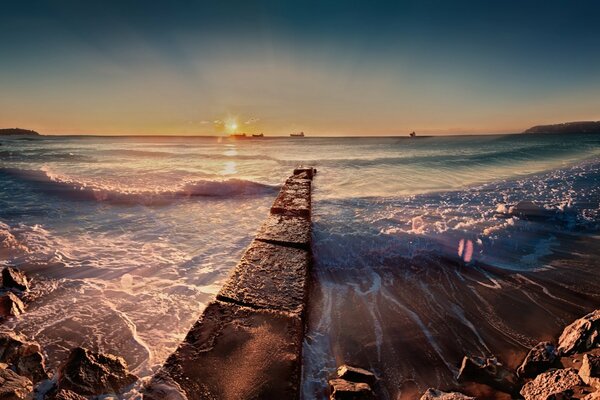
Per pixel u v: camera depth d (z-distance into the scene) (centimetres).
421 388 275
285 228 576
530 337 339
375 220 718
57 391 254
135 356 302
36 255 532
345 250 565
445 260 522
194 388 221
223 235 664
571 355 285
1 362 264
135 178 1303
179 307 387
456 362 304
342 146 4522
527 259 522
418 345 327
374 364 302
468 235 605
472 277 471
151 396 215
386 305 402
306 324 359
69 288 428
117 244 600
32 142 4812
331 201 930
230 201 995
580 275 467
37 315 365
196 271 488
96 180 1223
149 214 823
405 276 479
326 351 318
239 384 226
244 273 394
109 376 262
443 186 1159
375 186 1197
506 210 754
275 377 232
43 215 781
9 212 797
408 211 788
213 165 1952
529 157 2211
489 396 262
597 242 583
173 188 1064
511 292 429
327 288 446
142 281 452
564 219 692
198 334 276
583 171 1396
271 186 1169
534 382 262
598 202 823
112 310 377
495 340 335
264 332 280
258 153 3062
